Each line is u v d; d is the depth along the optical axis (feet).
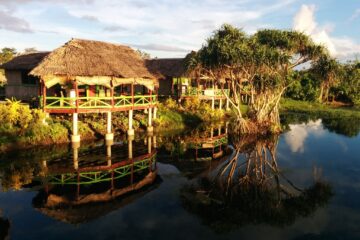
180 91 129.49
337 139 93.30
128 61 88.63
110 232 36.76
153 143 82.12
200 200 47.03
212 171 61.72
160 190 50.78
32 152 66.59
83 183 52.39
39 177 54.13
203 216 41.78
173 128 102.68
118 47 97.19
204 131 102.06
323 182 55.47
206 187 52.60
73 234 36.06
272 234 37.09
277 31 94.63
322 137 96.27
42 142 71.05
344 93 204.64
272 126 101.19
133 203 45.42
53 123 75.92
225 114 132.87
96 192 48.93
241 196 48.78
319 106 186.09
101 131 83.56
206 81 136.87
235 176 58.75
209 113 122.83
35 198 45.85
